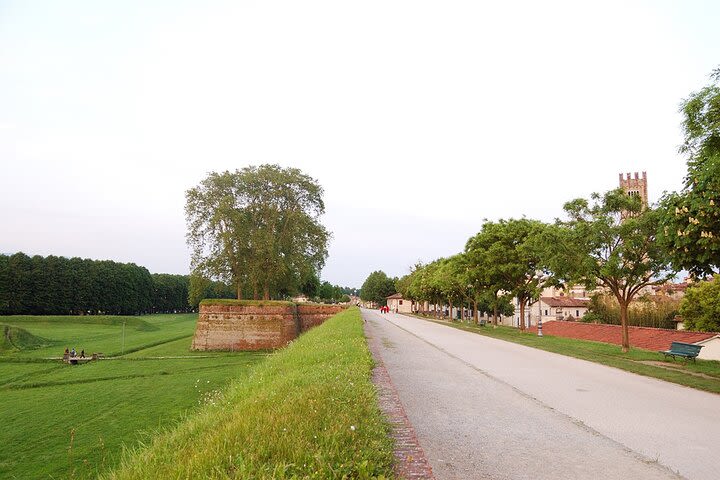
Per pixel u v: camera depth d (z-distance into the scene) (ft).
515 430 26.16
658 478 19.19
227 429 16.62
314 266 199.52
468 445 23.18
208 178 182.19
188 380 100.17
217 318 167.22
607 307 139.54
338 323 88.12
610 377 46.83
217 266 174.50
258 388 29.96
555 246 79.46
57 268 322.34
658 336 87.86
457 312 350.84
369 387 26.94
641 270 73.36
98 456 50.75
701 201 38.29
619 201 74.38
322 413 18.67
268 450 14.19
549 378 45.27
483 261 130.93
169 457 15.90
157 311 437.99
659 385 42.63
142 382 100.99
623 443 24.00
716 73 39.60
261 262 176.55
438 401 33.55
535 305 252.42
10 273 296.71
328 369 32.30
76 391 94.32
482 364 54.85
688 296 108.17
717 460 21.49
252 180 182.80
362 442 16.25
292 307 181.37
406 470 15.44
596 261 75.92
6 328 197.77
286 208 192.34
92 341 212.02
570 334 123.34
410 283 319.06
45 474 46.09
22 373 124.26
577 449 22.88
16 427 65.21
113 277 353.92
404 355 61.87
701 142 40.78
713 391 39.55
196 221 179.42
